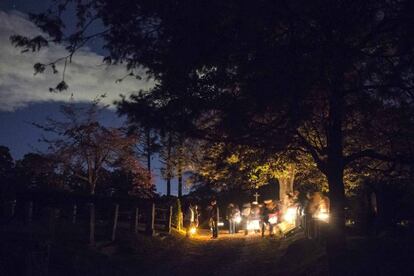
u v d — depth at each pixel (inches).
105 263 534.3
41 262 423.8
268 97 335.9
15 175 1063.0
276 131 435.8
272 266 577.0
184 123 394.9
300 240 663.8
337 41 351.9
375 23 367.2
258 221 1086.4
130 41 384.5
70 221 679.1
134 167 1174.3
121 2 376.5
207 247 831.1
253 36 339.3
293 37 349.4
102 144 1118.4
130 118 398.0
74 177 1146.7
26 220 544.1
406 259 390.3
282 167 853.2
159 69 380.2
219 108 386.0
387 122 499.5
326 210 770.2
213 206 1029.2
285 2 337.7
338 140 470.6
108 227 663.8
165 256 668.1
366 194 745.6
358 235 634.2
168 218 914.1
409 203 660.1
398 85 355.3
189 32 349.7
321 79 351.6
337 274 409.4
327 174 488.4
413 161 480.4
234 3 331.3
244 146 513.3
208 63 360.2
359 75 350.6
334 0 337.1
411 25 336.2
